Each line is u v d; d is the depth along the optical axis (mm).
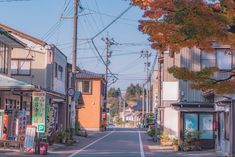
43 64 36938
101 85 66375
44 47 36969
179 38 13523
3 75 27531
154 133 39250
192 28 12711
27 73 36750
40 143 23703
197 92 32375
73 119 36531
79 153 24781
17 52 36750
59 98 33719
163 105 34031
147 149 29219
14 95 31375
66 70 44656
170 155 25016
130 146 31516
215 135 28953
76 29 34812
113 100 159125
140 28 14164
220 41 13547
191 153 26797
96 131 61438
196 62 31484
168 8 13086
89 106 65062
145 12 13578
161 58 37969
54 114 33844
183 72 15945
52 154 23891
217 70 16016
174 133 33281
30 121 31875
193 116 30078
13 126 25469
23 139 24312
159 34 14039
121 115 144000
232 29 13383
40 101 26266
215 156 24734
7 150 23797
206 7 12766
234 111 24078
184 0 12688
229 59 30422
